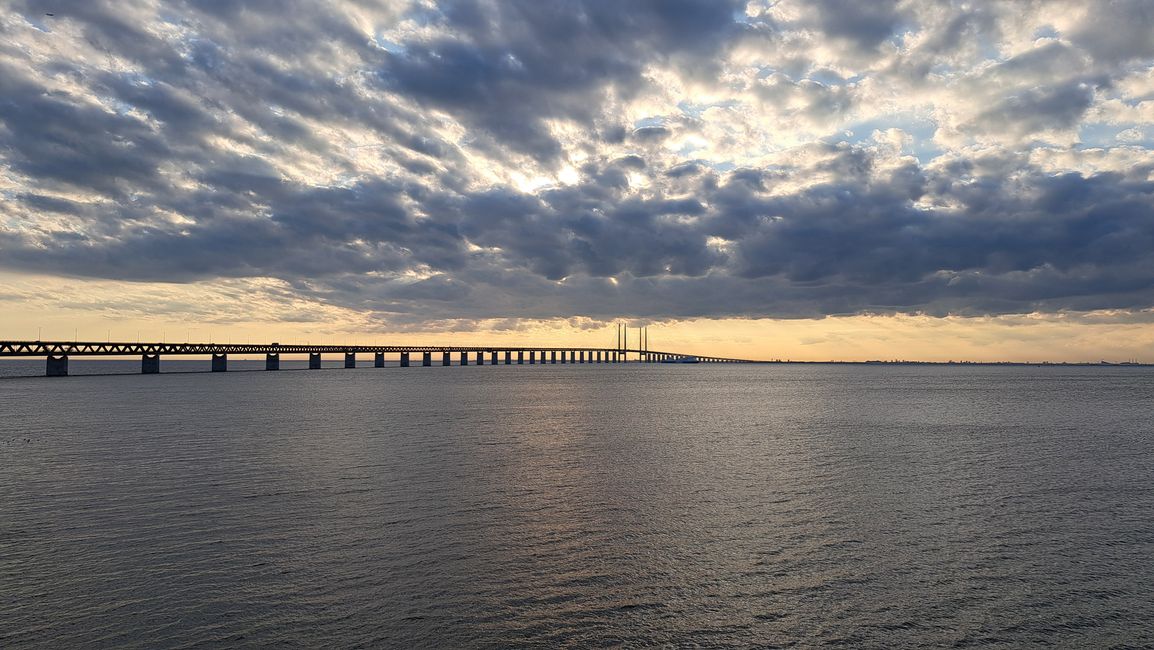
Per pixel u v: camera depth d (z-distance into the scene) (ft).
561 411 222.89
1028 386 493.36
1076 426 182.91
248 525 69.56
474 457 116.26
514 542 64.39
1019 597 52.26
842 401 291.58
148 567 56.70
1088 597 52.34
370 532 67.31
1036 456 123.75
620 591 52.44
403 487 89.20
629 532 68.13
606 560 59.36
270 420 181.27
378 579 54.34
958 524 72.54
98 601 49.65
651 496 84.99
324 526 69.41
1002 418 208.03
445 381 496.23
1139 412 234.38
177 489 87.20
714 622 47.24
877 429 171.53
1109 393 379.35
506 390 366.22
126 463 107.34
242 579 54.03
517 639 44.32
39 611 47.88
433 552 61.05
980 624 47.57
